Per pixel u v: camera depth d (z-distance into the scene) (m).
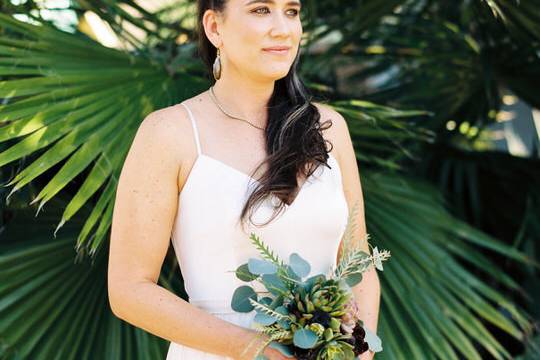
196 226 2.05
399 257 3.10
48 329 2.70
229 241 2.04
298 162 2.05
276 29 2.03
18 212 2.96
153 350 2.78
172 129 2.06
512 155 3.86
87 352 2.72
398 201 3.29
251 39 2.04
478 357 2.98
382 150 3.51
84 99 2.75
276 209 2.02
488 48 3.67
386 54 3.86
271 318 1.86
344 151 2.23
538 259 3.62
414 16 3.87
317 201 2.08
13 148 2.54
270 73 2.05
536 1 3.22
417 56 3.83
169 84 2.99
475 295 3.14
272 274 1.92
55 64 2.86
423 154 3.80
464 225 3.32
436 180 3.76
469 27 3.76
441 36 3.77
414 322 2.97
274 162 2.04
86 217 2.97
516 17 3.34
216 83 2.17
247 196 2.04
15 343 2.64
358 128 3.11
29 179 2.49
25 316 2.68
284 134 2.08
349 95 3.83
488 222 3.76
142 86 2.93
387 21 3.93
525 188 3.76
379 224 3.16
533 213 3.67
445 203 3.52
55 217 2.96
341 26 3.54
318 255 2.10
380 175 3.38
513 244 3.68
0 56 2.88
